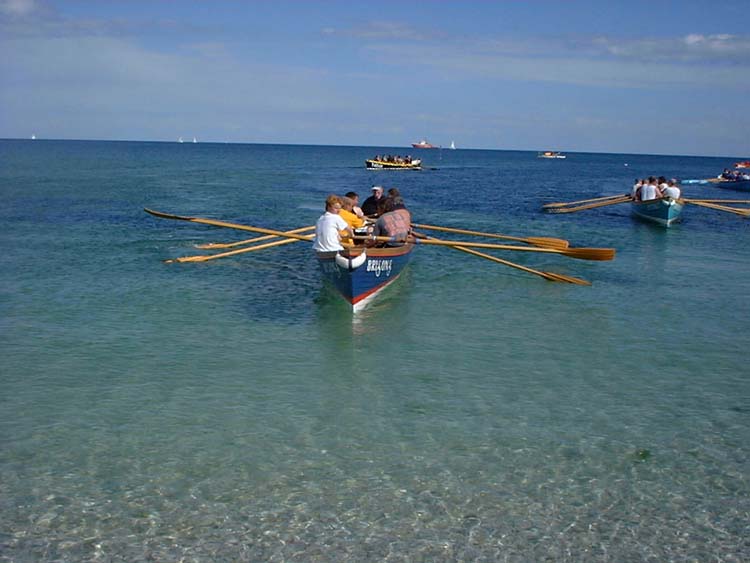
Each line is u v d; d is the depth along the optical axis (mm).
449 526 6113
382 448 7555
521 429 8102
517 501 6539
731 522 6281
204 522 6094
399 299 13992
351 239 13320
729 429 8227
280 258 18109
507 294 14633
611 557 5738
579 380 9750
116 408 8461
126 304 13133
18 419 8086
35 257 17422
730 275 17188
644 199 27828
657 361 10617
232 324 12016
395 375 9781
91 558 5570
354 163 104438
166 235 21734
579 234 24125
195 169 70312
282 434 7844
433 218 28531
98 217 25969
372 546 5805
